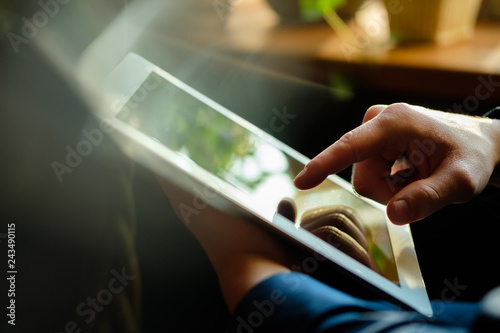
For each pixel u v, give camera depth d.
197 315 0.65
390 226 0.54
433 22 0.73
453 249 0.61
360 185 0.51
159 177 0.52
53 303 0.65
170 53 0.92
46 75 0.60
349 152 0.44
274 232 0.47
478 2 0.76
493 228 0.59
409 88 0.71
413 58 0.71
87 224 0.66
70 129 0.61
